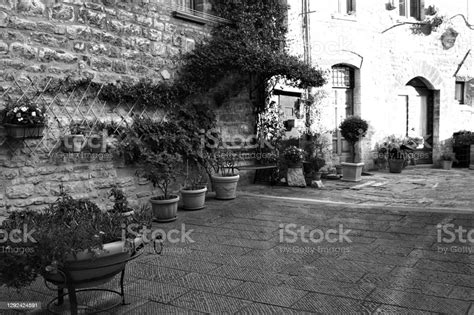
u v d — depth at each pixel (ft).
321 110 38.52
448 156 44.21
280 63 26.99
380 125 42.78
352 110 41.37
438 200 25.48
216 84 28.32
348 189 30.30
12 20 17.79
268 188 30.42
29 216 10.73
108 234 10.09
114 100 21.75
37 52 18.62
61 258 9.03
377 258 14.73
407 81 44.34
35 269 9.29
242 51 26.12
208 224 20.04
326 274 13.26
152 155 21.76
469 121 48.44
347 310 10.66
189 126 25.38
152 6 23.81
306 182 31.81
